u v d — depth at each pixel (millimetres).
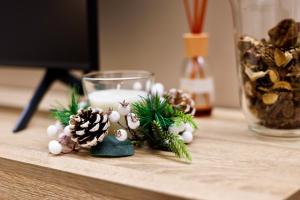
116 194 526
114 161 596
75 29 837
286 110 655
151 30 954
